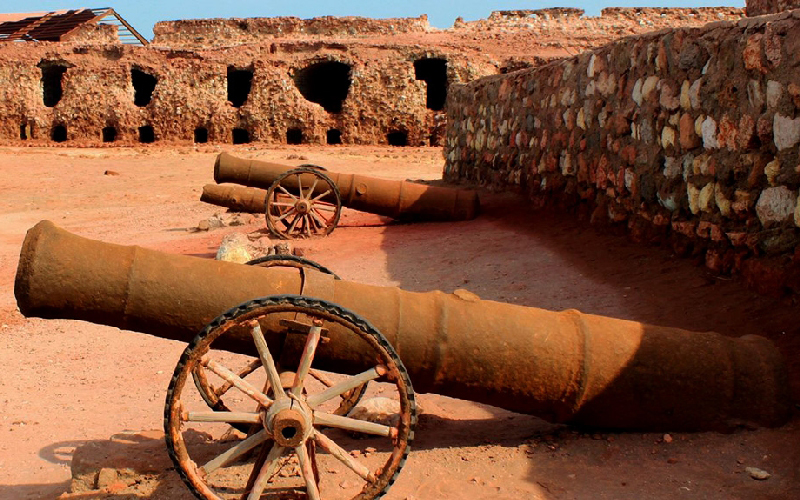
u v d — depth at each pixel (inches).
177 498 161.0
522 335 172.7
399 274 392.5
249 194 566.6
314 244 482.3
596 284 320.2
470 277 367.6
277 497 154.9
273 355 159.5
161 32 1529.3
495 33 1471.5
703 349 183.2
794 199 242.4
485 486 162.7
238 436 195.8
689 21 1496.1
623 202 375.6
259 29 1504.7
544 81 496.7
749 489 155.3
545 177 493.4
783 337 225.1
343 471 168.9
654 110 339.6
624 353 179.2
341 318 140.8
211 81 1391.5
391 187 525.7
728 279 279.3
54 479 189.9
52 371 282.4
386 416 197.9
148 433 197.5
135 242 542.9
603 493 157.8
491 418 209.9
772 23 248.2
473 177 682.8
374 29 1489.9
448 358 167.5
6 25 1617.9
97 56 1429.6
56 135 1472.7
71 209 732.0
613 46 386.6
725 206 281.6
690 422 183.2
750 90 264.1
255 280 160.2
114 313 155.0
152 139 1451.8
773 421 180.7
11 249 546.0
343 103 1368.1
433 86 1480.1
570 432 191.9
